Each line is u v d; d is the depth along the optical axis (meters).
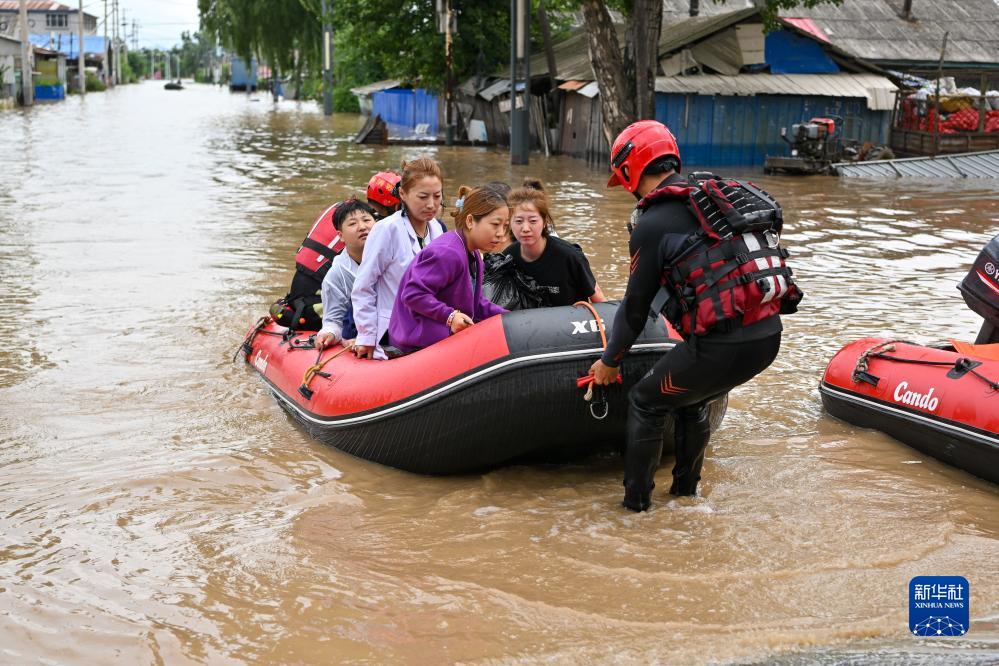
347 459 5.41
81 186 18.16
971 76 31.75
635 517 4.63
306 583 3.97
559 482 5.13
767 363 4.40
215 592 3.89
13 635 3.56
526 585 3.95
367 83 53.09
